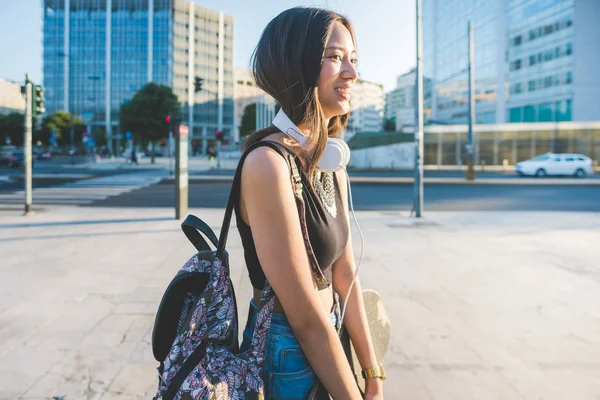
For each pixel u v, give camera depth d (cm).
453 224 1038
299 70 100
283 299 87
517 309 438
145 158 7094
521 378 298
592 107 4709
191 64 11556
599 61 4672
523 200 1662
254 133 105
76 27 11094
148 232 896
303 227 92
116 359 324
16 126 7119
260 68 106
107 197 1617
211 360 88
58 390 279
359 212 1280
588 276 564
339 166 99
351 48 106
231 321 92
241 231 96
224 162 5472
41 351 337
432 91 7262
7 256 673
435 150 4059
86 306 443
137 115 5259
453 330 383
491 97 5816
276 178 87
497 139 3953
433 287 513
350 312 114
